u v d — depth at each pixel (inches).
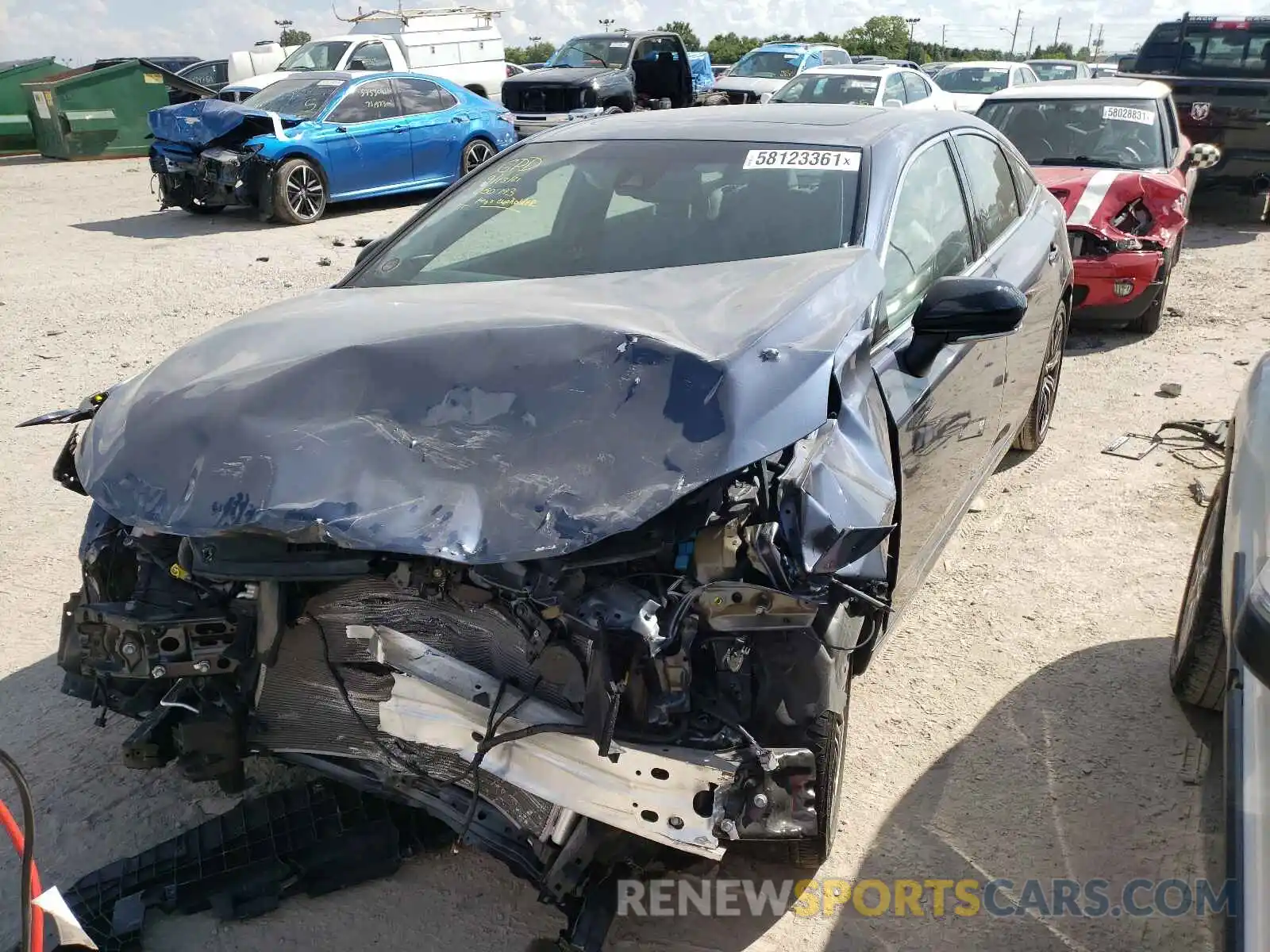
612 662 81.1
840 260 109.7
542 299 105.7
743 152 138.7
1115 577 164.6
